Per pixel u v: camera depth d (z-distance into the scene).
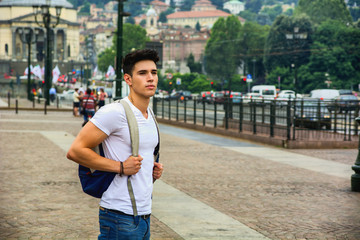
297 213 7.64
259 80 118.00
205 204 8.09
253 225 6.88
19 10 178.62
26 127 22.05
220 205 8.07
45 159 12.73
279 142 17.11
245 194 8.99
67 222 6.84
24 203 7.92
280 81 95.31
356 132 19.19
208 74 134.88
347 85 90.62
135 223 3.32
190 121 25.95
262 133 19.09
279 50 97.00
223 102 21.94
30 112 36.19
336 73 91.56
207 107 23.31
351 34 92.44
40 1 179.62
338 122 20.56
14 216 7.11
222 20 131.62
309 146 16.70
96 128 3.25
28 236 6.14
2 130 20.28
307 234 6.48
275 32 98.69
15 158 12.80
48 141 16.75
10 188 9.07
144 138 3.35
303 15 97.69
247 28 127.25
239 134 19.83
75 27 181.12
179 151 15.23
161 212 7.48
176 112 27.53
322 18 102.62
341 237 6.38
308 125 18.98
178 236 6.24
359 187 9.42
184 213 7.45
